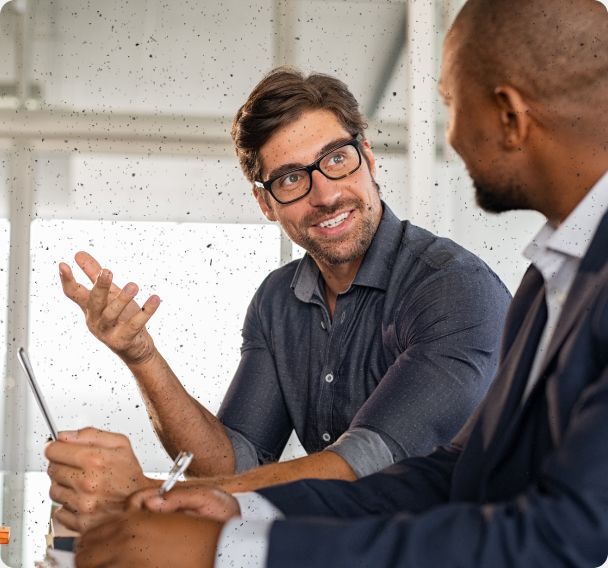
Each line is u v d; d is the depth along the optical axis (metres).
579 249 0.75
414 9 3.06
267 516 0.86
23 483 2.77
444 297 1.31
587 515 0.58
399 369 1.28
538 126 0.75
